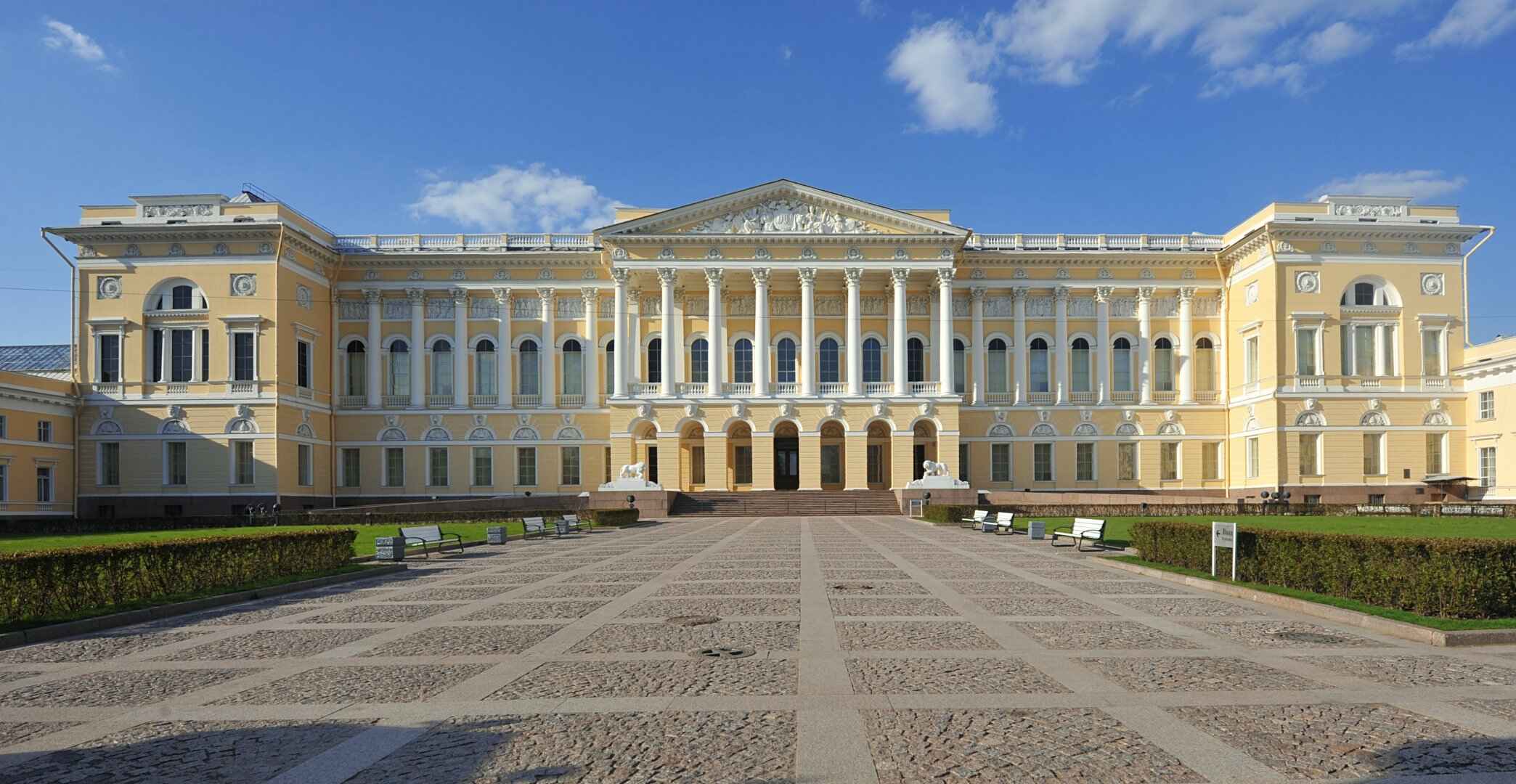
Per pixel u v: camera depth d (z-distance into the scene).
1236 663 10.55
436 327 60.22
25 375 47.03
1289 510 45.16
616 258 56.34
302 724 8.35
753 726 8.08
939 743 7.54
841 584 18.28
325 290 58.09
